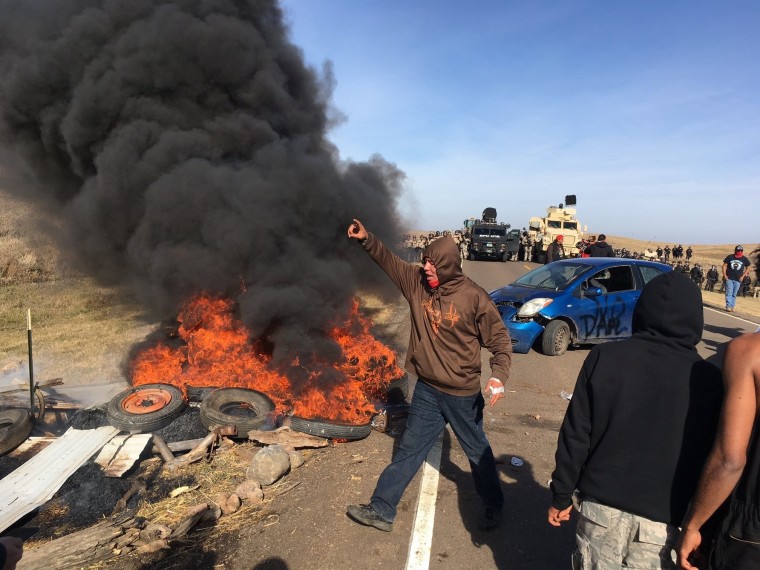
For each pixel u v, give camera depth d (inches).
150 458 156.3
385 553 115.4
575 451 76.5
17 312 375.2
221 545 116.8
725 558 63.7
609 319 319.3
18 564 106.6
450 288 116.6
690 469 68.4
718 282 926.4
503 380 114.3
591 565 74.2
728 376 62.6
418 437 124.4
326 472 150.9
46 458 147.3
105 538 115.2
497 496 123.3
